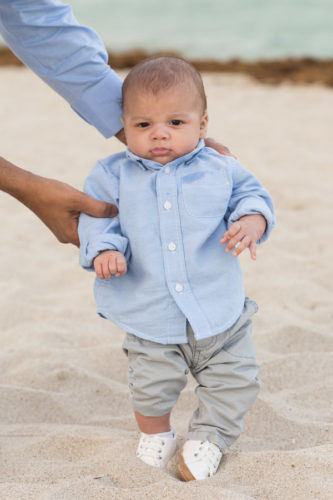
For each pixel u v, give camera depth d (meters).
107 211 2.28
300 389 2.86
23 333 3.61
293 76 12.30
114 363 3.23
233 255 2.08
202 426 2.20
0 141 8.04
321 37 16.14
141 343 2.18
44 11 2.50
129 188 2.23
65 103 10.27
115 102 2.64
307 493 1.97
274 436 2.53
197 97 2.21
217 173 2.22
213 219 2.17
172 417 2.69
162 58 2.25
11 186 2.38
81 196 2.28
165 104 2.16
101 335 3.54
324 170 6.57
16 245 4.96
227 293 2.17
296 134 8.11
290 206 5.59
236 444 2.46
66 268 4.51
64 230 2.44
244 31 17.39
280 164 6.81
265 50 15.18
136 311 2.17
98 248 2.12
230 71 13.01
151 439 2.24
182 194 2.18
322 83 11.69
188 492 1.96
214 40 16.58
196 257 2.15
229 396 2.19
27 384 3.02
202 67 13.34
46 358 3.27
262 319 3.61
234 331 2.19
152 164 2.22
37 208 2.42
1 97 10.89
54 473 2.20
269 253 4.57
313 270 4.30
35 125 8.86
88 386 2.99
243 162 6.85
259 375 2.99
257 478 2.11
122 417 2.71
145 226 2.18
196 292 2.15
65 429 2.55
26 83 12.06
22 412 2.77
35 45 2.52
